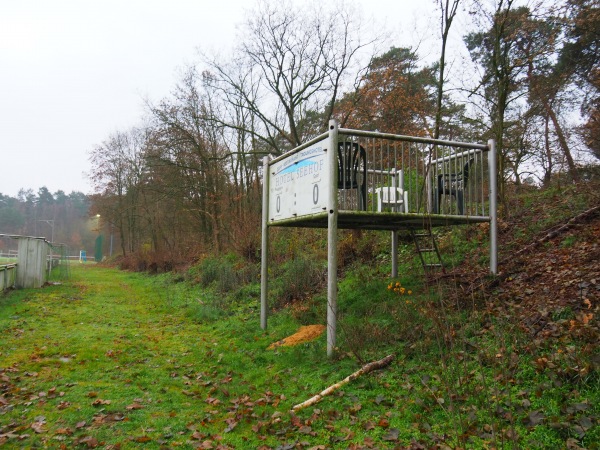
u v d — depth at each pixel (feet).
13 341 24.84
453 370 13.38
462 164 23.18
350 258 36.11
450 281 23.79
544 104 46.60
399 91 53.98
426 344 17.10
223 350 23.03
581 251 21.74
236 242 55.42
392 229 27.04
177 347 24.29
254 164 77.82
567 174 44.21
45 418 14.14
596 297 16.61
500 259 24.85
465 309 19.80
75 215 286.05
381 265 32.45
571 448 10.08
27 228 272.51
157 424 13.74
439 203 23.76
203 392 17.04
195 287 51.08
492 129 36.19
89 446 12.26
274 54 63.52
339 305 26.03
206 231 86.17
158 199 91.30
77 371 19.35
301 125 71.36
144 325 31.27
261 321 27.04
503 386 13.29
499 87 33.60
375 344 18.72
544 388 12.53
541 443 10.57
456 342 16.43
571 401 11.77
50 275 71.82
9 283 48.19
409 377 15.49
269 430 13.20
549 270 20.86
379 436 12.12
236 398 16.01
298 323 25.80
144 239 135.54
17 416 14.30
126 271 102.78
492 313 18.66
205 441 12.50
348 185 21.34
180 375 19.29
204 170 78.23
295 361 19.61
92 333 27.63
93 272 99.19
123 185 139.03
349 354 18.48
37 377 18.47
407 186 34.68
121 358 21.58
